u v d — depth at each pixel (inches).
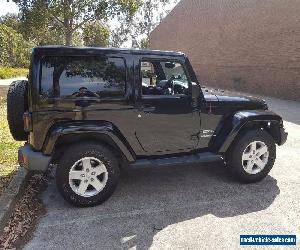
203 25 1100.5
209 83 1053.2
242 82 859.4
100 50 173.9
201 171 232.2
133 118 182.7
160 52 186.4
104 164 176.1
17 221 163.2
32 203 181.2
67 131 166.2
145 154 193.5
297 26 649.6
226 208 179.6
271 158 213.3
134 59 180.4
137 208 178.4
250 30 821.9
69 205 180.1
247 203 185.6
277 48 712.4
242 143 205.0
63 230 156.6
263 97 722.8
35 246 144.3
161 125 190.4
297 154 277.1
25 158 171.6
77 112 171.5
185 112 194.7
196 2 1178.6
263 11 778.8
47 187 201.3
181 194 195.9
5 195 180.9
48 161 169.6
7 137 293.1
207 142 206.8
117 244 146.9
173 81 193.2
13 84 185.3
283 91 692.1
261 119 206.2
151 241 149.5
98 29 1066.1
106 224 162.4
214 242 149.3
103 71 175.0
